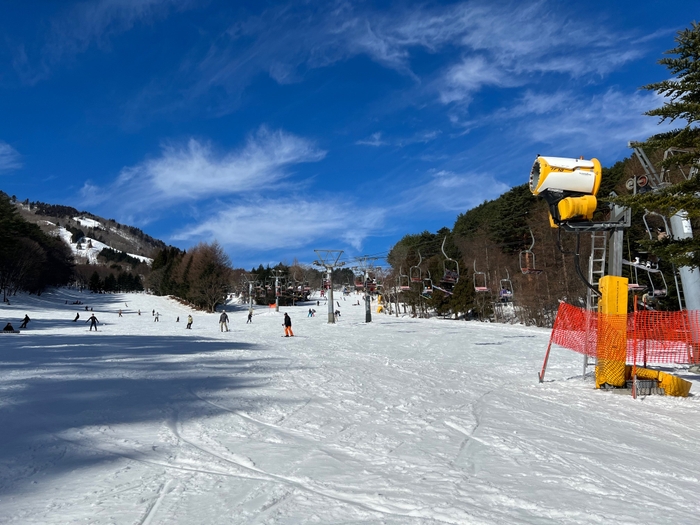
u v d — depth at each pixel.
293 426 7.81
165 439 6.83
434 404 10.10
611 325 12.66
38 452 6.07
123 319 73.81
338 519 4.20
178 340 28.78
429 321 55.81
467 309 63.66
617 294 12.79
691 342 12.97
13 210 93.94
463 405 10.14
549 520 4.29
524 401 11.01
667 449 7.36
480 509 4.48
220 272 105.00
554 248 45.59
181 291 116.50
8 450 6.11
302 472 5.50
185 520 4.16
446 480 5.30
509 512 4.44
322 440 7.00
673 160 9.48
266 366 15.91
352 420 8.36
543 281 46.06
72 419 7.80
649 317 13.11
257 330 46.28
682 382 12.01
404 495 4.81
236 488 4.95
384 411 9.20
